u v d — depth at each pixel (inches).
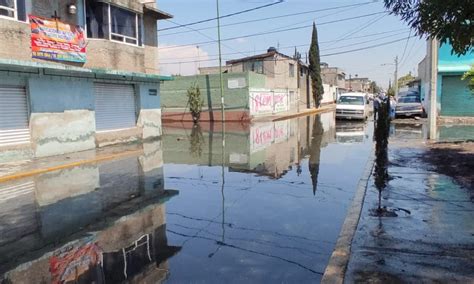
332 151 579.5
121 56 702.5
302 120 1294.3
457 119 943.7
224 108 1305.4
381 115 356.5
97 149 641.0
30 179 404.5
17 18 518.9
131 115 780.0
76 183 382.0
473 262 168.4
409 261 171.5
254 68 1636.3
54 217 269.9
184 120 1357.0
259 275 176.9
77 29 610.5
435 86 585.6
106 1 666.2
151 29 853.8
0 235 235.0
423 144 535.5
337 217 262.1
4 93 509.7
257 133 885.8
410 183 314.8
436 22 194.9
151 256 199.9
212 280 172.1
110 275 177.9
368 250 185.0
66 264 190.9
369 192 291.7
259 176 408.8
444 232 205.3
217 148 647.1
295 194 327.9
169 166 482.6
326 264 188.2
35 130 545.3
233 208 288.5
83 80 632.4
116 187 362.9
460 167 368.8
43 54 550.9
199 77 1333.7
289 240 220.5
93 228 245.8
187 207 292.8
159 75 805.2
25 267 188.5
